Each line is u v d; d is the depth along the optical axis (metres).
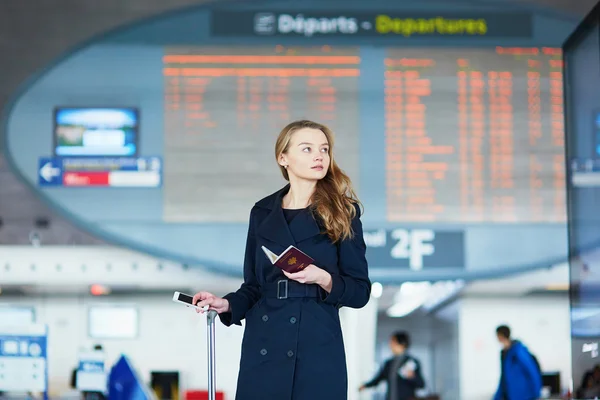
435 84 7.18
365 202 7.17
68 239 8.44
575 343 3.22
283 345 1.99
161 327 9.85
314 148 2.06
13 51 7.35
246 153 7.23
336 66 7.17
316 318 2.01
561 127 7.18
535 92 7.20
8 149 7.22
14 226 8.21
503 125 7.19
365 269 2.06
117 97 7.24
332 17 7.18
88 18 7.34
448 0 7.19
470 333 9.81
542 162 7.19
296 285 2.02
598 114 3.10
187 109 7.23
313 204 2.06
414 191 7.18
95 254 8.60
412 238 7.17
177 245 7.25
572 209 3.29
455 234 7.18
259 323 2.03
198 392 9.55
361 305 2.04
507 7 7.21
